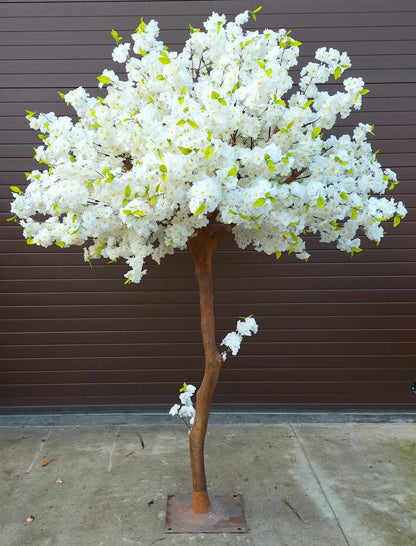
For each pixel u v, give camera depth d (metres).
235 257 3.51
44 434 3.28
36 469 2.81
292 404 3.61
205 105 1.68
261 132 1.99
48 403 3.60
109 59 3.35
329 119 1.91
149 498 2.51
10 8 3.31
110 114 1.85
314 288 3.53
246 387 3.60
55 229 1.87
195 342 3.57
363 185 1.96
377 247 3.49
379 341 3.56
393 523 2.31
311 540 2.19
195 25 3.30
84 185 1.83
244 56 1.90
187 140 1.65
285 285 3.53
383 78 3.36
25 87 3.37
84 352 3.56
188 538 2.19
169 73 1.84
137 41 1.99
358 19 3.32
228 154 1.65
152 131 1.75
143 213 1.71
